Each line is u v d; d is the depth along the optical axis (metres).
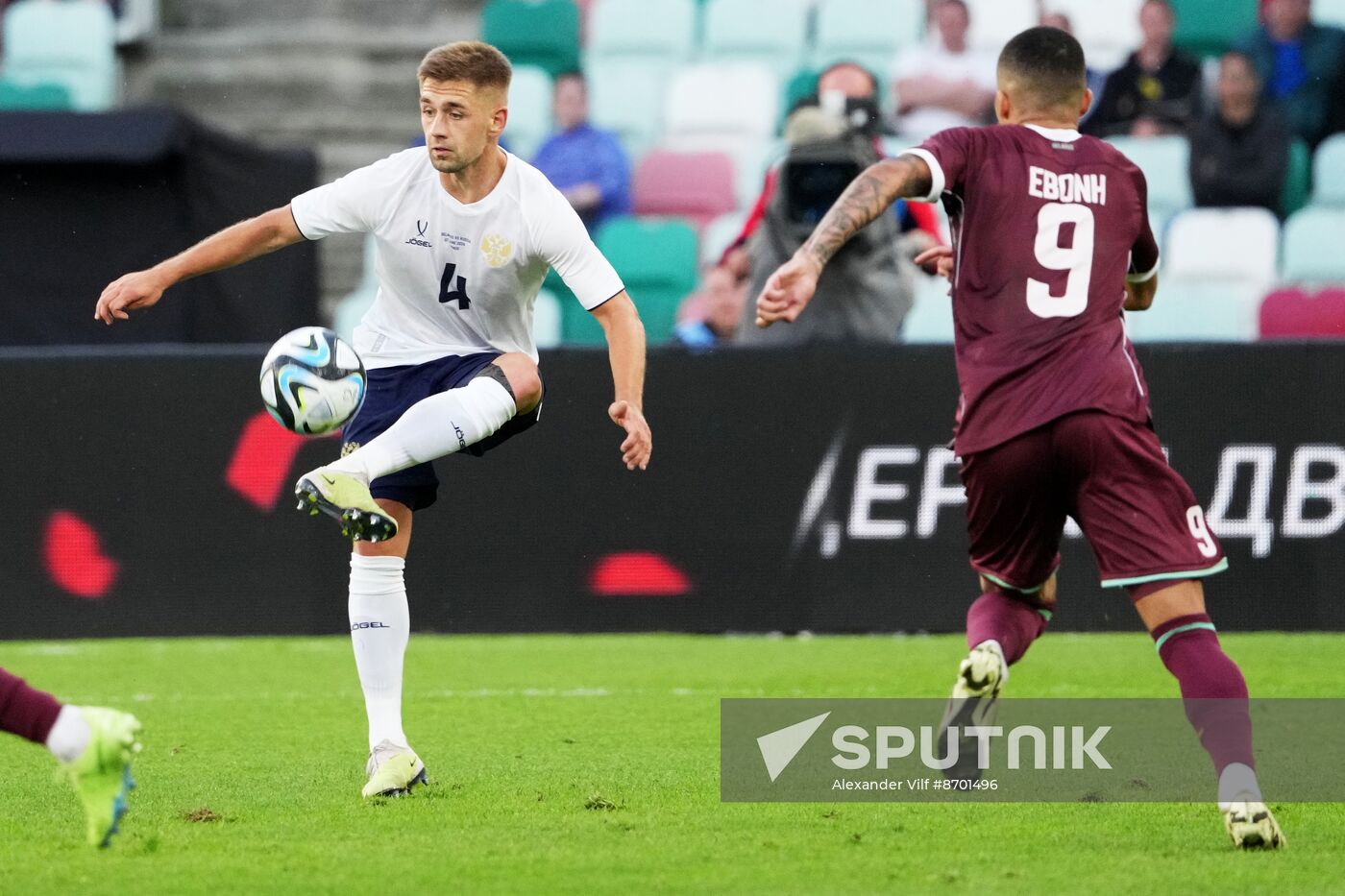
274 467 31.39
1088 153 15.20
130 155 38.28
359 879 12.95
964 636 30.84
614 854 13.95
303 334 15.77
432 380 17.00
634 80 51.72
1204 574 14.29
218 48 55.09
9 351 31.52
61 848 14.32
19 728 12.41
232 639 31.39
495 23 53.41
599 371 31.44
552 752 19.88
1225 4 50.03
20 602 31.52
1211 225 44.78
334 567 31.45
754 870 13.27
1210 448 30.55
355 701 24.48
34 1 54.09
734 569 31.28
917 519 30.98
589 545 31.45
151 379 31.45
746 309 34.81
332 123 53.53
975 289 15.02
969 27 48.91
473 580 31.55
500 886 12.66
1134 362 14.82
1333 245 44.25
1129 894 12.31
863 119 34.75
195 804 16.62
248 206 39.75
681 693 24.67
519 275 16.64
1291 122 47.84
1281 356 30.39
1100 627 30.98
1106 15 50.31
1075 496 14.71
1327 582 30.38
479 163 16.17
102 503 31.47
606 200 46.28
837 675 26.30
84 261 39.19
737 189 47.97
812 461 31.16
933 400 30.95
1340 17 49.53
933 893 12.41
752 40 53.22
